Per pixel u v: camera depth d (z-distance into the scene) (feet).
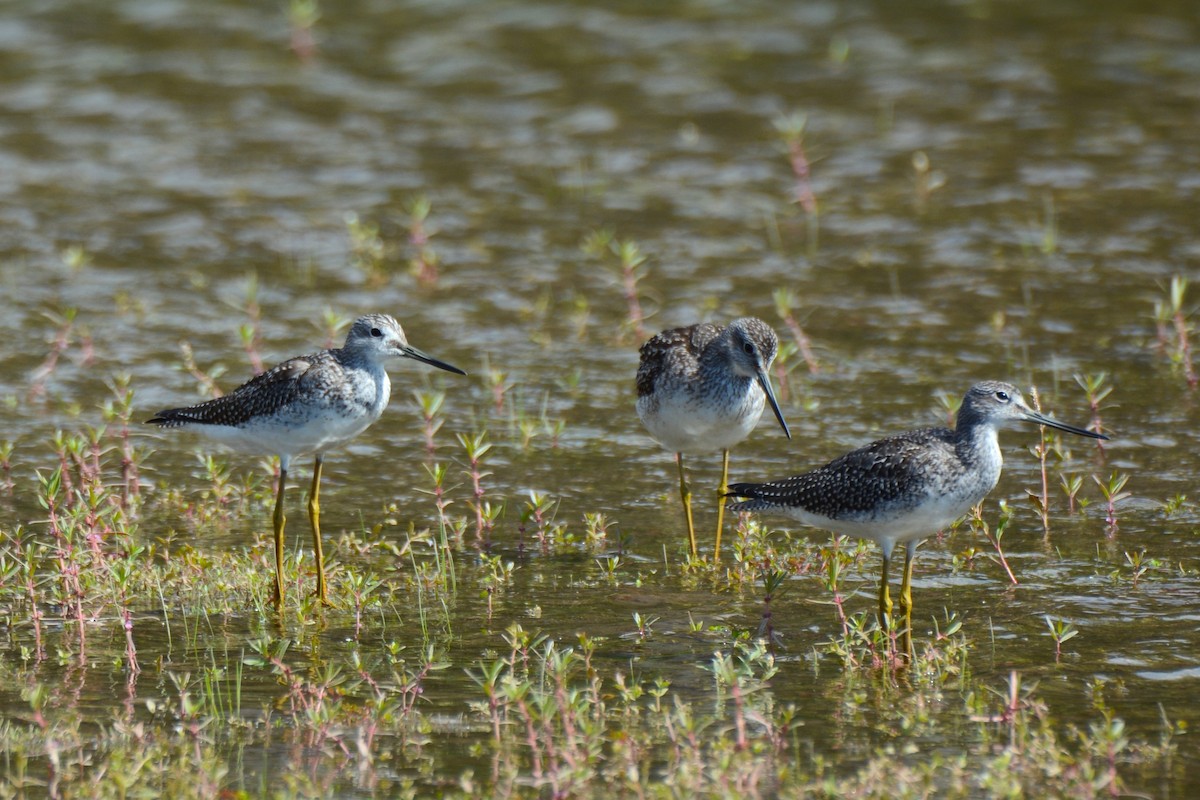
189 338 63.98
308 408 42.01
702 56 94.89
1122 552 44.80
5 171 79.46
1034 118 85.71
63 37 96.37
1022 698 34.71
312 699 35.37
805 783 31.07
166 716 34.60
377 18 100.27
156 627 40.32
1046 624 39.86
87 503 44.37
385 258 72.33
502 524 48.60
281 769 31.99
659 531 48.11
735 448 54.24
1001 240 72.74
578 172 81.35
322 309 67.00
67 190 78.07
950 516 39.19
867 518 39.01
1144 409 56.29
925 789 30.60
